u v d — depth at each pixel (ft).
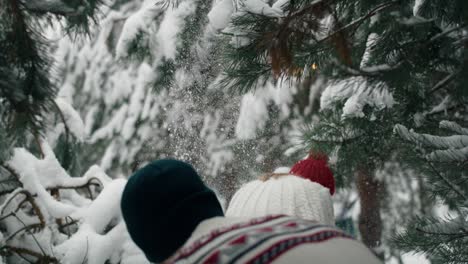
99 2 6.01
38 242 10.48
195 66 20.33
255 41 8.07
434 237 8.14
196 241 2.40
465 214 8.66
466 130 8.35
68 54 26.55
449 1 8.75
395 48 9.52
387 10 9.72
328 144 10.80
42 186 10.94
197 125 22.80
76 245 10.30
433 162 7.72
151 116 24.36
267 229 2.36
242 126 22.04
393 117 10.96
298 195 4.63
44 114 6.10
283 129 22.07
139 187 2.62
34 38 5.61
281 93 21.62
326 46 8.66
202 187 2.71
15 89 5.31
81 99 26.73
